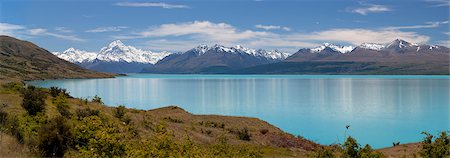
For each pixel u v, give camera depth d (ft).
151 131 138.00
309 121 294.25
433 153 83.41
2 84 180.45
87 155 61.52
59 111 128.36
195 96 530.68
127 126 122.93
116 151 64.85
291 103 431.02
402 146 159.12
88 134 75.56
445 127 254.88
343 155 70.79
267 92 608.19
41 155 66.85
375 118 303.89
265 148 152.15
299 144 177.37
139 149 66.39
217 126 203.41
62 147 69.97
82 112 131.13
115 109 165.89
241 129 199.21
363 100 454.40
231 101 458.91
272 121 295.89
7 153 61.87
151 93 583.17
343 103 423.64
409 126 262.47
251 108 385.29
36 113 114.32
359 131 247.70
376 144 205.87
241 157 100.17
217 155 92.12
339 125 273.13
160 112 229.04
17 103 124.77
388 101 436.76
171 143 71.61
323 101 450.30
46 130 70.64
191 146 78.23
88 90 602.03
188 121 206.28
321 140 218.79
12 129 76.02
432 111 339.98
